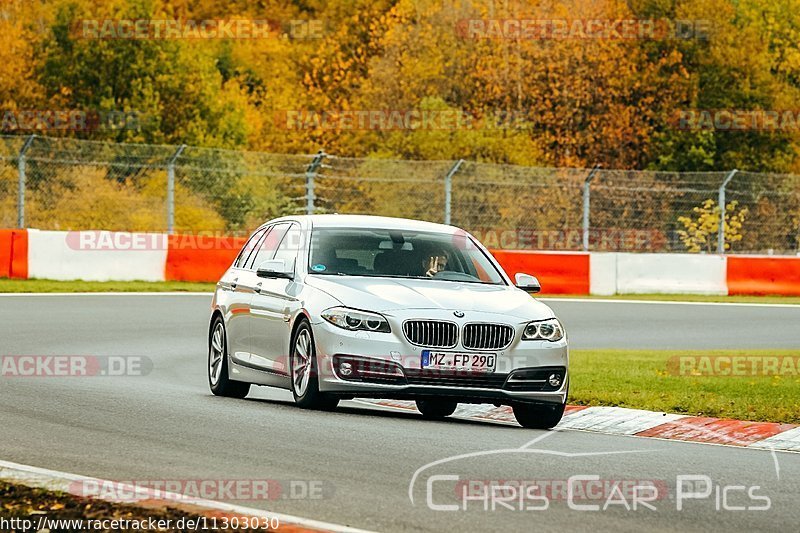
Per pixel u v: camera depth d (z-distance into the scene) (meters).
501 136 130.50
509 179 120.19
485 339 30.97
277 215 98.88
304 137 147.75
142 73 141.88
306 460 24.33
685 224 98.44
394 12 152.50
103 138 136.12
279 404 33.88
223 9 199.50
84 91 142.25
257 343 34.62
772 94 163.00
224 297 37.09
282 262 33.69
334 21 193.12
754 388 37.81
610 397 35.44
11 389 35.09
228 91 155.38
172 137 139.50
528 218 103.94
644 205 130.12
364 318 30.83
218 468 23.36
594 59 149.25
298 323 32.56
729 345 55.31
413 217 102.75
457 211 102.25
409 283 32.75
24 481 21.39
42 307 62.88
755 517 20.27
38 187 102.25
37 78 142.75
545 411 31.97
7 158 80.38
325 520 19.30
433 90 145.62
